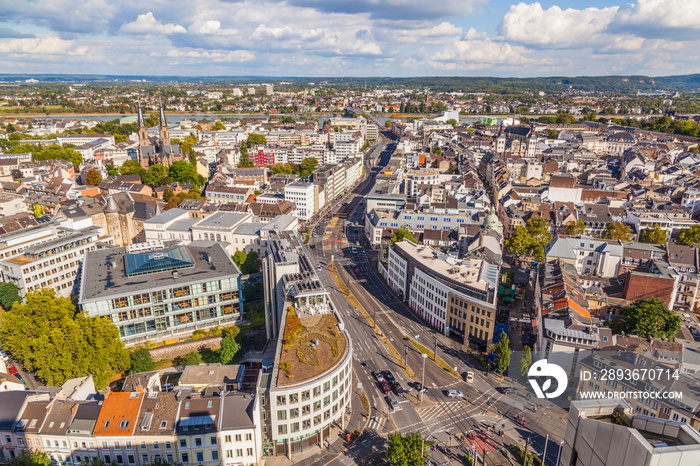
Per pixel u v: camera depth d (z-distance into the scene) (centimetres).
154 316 16400
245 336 17112
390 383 14825
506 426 12938
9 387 12600
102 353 13888
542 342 14750
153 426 10519
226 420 10775
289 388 11281
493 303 16912
